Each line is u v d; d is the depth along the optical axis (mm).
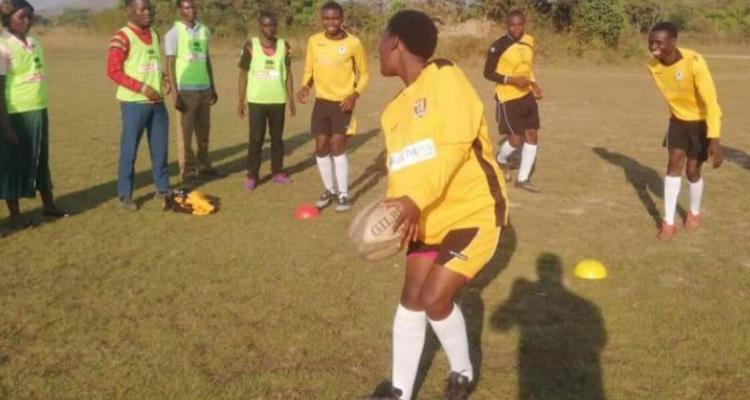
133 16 7484
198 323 4914
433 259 3709
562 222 7527
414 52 3512
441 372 4320
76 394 3996
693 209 7242
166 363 4348
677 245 6793
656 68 6723
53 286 5543
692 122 6742
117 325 4867
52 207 7441
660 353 4539
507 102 8852
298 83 21156
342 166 7812
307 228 7168
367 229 3227
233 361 4395
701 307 5289
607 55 29266
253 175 8812
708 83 6367
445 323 3738
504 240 6867
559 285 5719
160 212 7684
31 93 6879
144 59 7582
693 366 4398
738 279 5891
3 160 6746
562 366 4391
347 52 7598
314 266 6051
